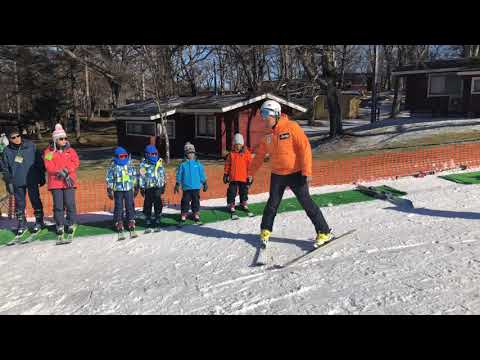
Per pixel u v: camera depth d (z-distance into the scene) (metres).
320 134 28.67
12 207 9.13
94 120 50.91
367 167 10.95
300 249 5.37
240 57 24.66
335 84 24.03
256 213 7.91
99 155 29.12
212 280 4.55
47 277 5.24
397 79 30.19
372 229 5.97
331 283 4.14
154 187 7.28
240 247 5.70
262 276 4.53
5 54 33.12
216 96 24.86
